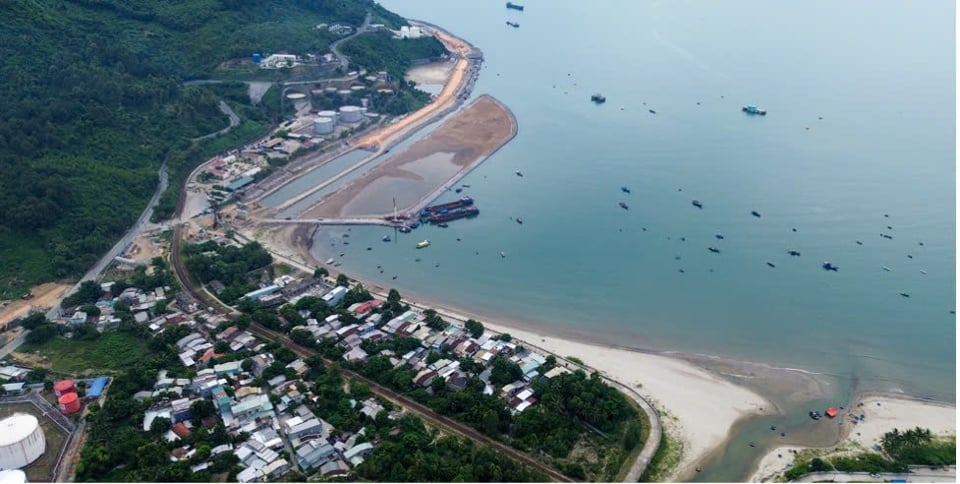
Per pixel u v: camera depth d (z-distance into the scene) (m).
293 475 156.75
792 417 186.38
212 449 162.75
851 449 174.62
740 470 167.62
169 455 160.50
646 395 192.12
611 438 172.50
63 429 169.38
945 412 189.62
